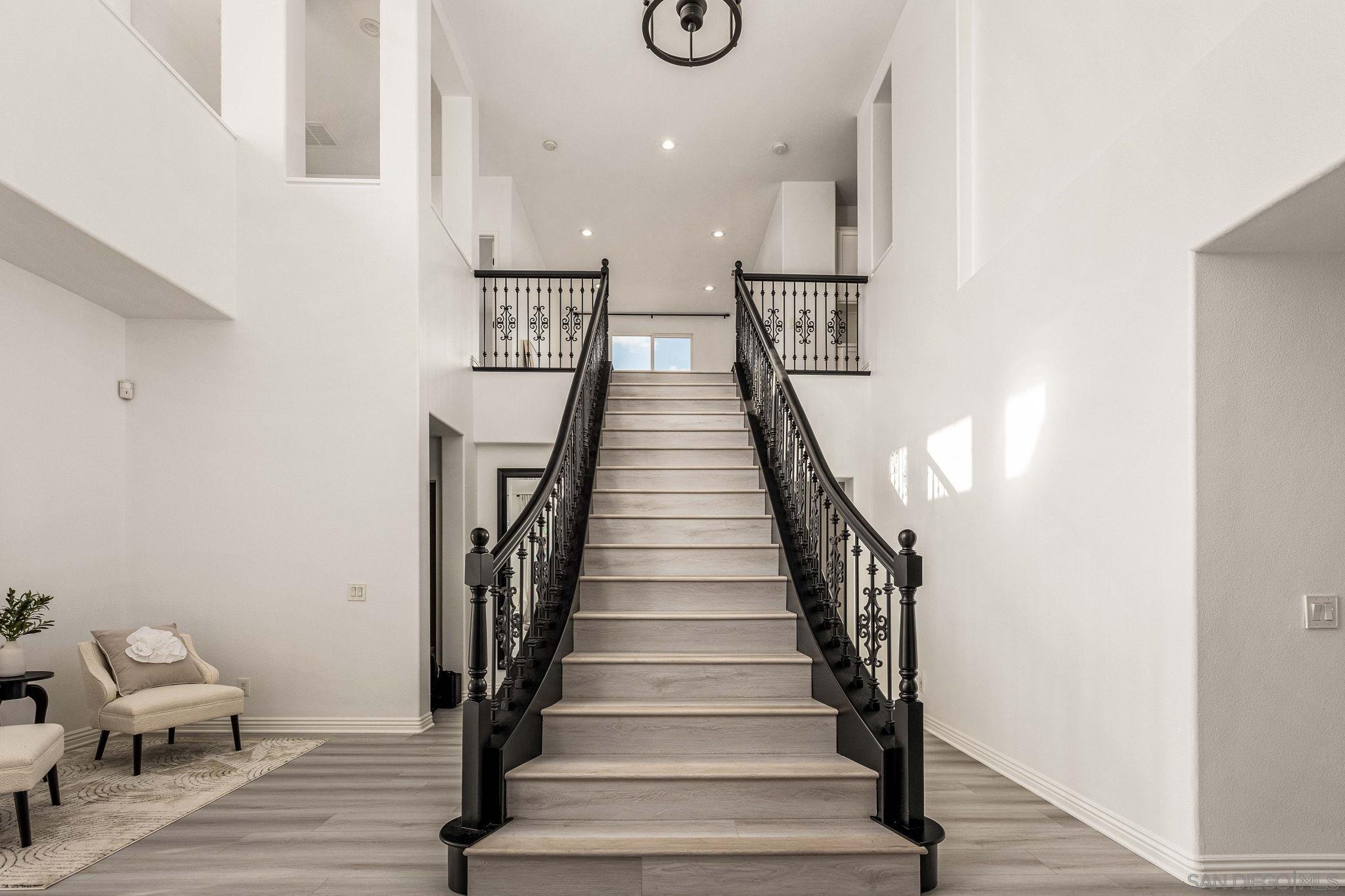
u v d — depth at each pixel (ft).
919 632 19.95
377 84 24.66
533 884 9.63
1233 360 10.30
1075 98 13.47
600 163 31.60
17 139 12.07
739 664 13.42
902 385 22.12
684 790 10.94
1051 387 13.64
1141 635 11.16
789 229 33.04
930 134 19.86
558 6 21.88
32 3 12.39
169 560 18.39
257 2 19.12
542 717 12.14
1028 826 12.13
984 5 17.25
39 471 16.07
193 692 15.62
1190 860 10.09
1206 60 9.91
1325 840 10.07
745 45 23.73
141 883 10.00
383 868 10.43
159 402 18.54
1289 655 10.17
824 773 10.98
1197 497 10.22
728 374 28.02
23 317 15.69
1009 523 15.14
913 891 9.75
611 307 50.37
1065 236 13.29
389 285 18.93
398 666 18.38
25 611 14.33
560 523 15.72
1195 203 10.14
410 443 18.72
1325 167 8.05
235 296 18.76
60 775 14.66
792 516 17.15
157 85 15.71
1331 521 10.29
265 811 12.67
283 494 18.60
